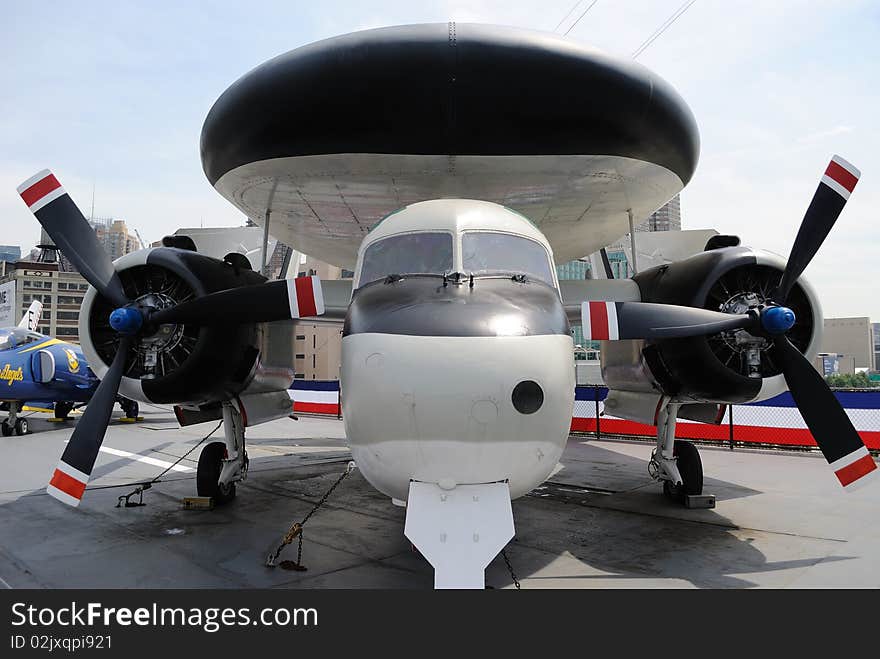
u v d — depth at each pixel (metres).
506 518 3.75
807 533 6.31
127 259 6.29
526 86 6.02
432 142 6.32
